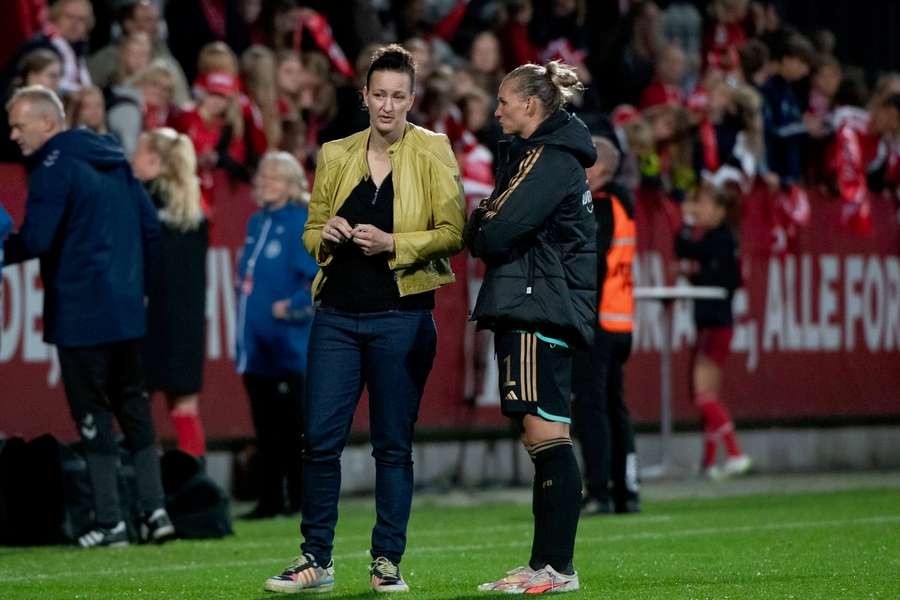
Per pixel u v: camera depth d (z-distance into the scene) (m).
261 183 35.38
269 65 40.66
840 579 24.00
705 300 45.44
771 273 47.97
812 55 52.72
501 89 21.52
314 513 22.02
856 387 50.06
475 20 52.47
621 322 35.00
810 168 50.88
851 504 38.72
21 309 35.34
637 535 31.25
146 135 34.38
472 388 42.25
